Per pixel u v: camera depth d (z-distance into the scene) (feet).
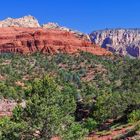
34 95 114.52
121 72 653.71
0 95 339.57
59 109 116.57
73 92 420.77
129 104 284.41
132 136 150.61
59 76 614.75
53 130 113.91
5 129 111.45
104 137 203.62
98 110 274.16
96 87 538.06
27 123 112.57
